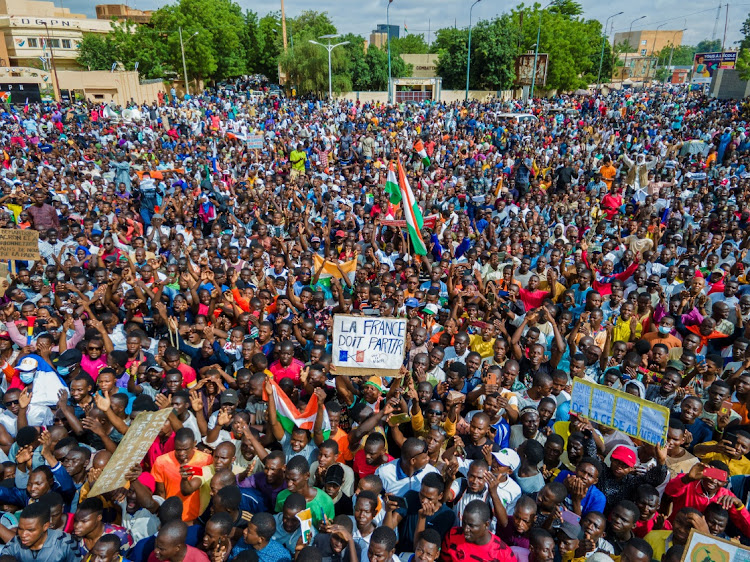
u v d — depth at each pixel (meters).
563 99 58.94
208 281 9.41
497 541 4.59
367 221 13.97
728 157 23.75
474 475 4.82
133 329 8.34
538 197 16.55
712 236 12.31
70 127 31.77
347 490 5.48
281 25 74.31
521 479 5.29
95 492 4.62
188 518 5.30
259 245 11.20
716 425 6.27
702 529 4.48
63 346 8.21
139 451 5.03
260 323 8.16
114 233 13.22
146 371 7.22
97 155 24.14
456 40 64.88
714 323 8.29
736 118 38.97
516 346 7.66
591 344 7.49
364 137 28.33
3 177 18.03
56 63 87.81
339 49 59.69
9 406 6.45
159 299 9.26
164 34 67.00
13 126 30.39
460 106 48.16
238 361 7.94
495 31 62.66
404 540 5.13
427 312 8.81
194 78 69.19
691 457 5.68
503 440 6.11
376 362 6.00
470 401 6.52
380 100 61.91
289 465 4.88
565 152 25.33
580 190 18.70
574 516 4.87
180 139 30.72
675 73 130.25
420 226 11.39
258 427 6.32
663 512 5.28
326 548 4.72
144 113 38.31
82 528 4.63
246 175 22.67
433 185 18.56
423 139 29.48
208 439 5.89
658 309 8.98
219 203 16.17
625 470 5.12
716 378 7.09
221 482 5.02
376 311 8.70
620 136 31.19
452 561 4.70
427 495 4.75
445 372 7.25
